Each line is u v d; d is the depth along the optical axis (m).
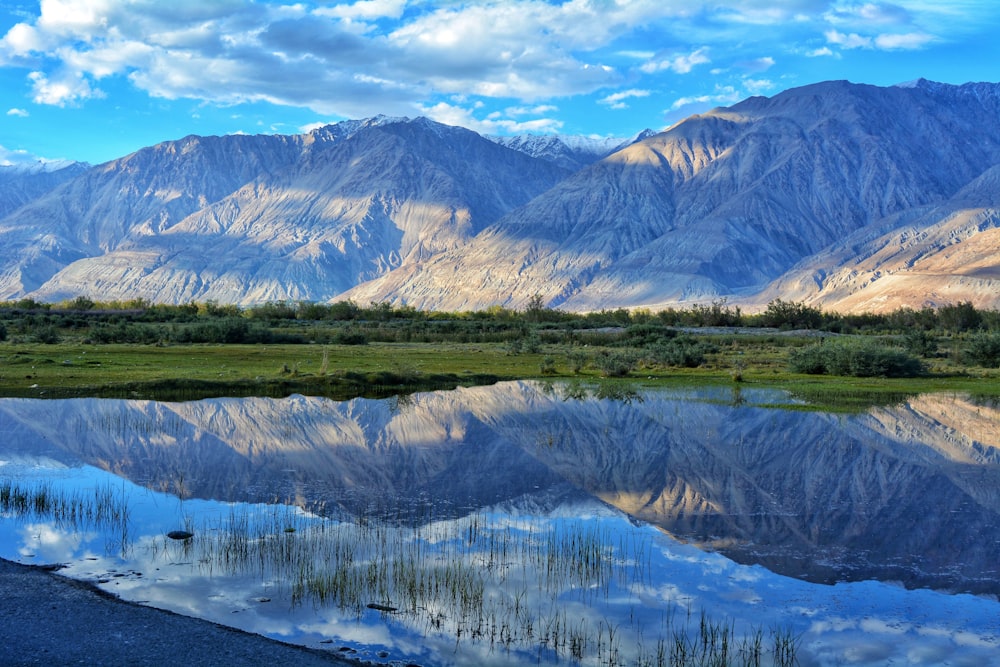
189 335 72.38
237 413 33.81
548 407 37.00
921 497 22.12
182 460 25.16
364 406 36.62
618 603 14.72
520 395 41.12
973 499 22.02
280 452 26.53
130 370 45.34
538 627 13.63
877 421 33.81
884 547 17.97
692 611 14.45
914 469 25.31
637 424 32.72
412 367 48.81
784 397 41.16
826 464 25.95
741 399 40.19
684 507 20.88
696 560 17.02
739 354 66.62
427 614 14.04
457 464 25.30
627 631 13.59
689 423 33.00
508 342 75.12
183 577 15.32
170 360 51.81
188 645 12.37
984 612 14.64
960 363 58.78
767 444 29.00
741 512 20.53
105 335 68.88
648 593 15.21
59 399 36.31
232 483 22.48
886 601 15.04
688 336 81.38
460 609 14.27
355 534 18.19
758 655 12.84
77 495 20.95
